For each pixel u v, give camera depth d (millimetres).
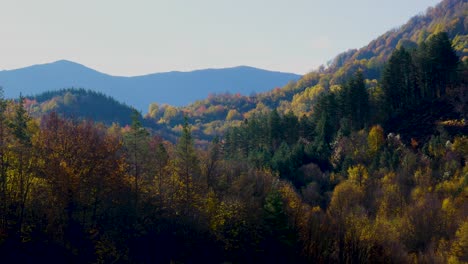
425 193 78125
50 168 52344
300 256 61344
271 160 100688
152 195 61438
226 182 73312
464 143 90812
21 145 52219
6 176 51719
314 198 84938
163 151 65000
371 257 61562
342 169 95438
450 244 63375
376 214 76312
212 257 59219
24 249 49781
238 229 61500
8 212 51250
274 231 60406
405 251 63906
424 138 101562
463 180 78312
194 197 63125
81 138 56688
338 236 65375
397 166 91438
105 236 54750
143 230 58375
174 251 58000
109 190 56438
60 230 52875
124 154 63062
